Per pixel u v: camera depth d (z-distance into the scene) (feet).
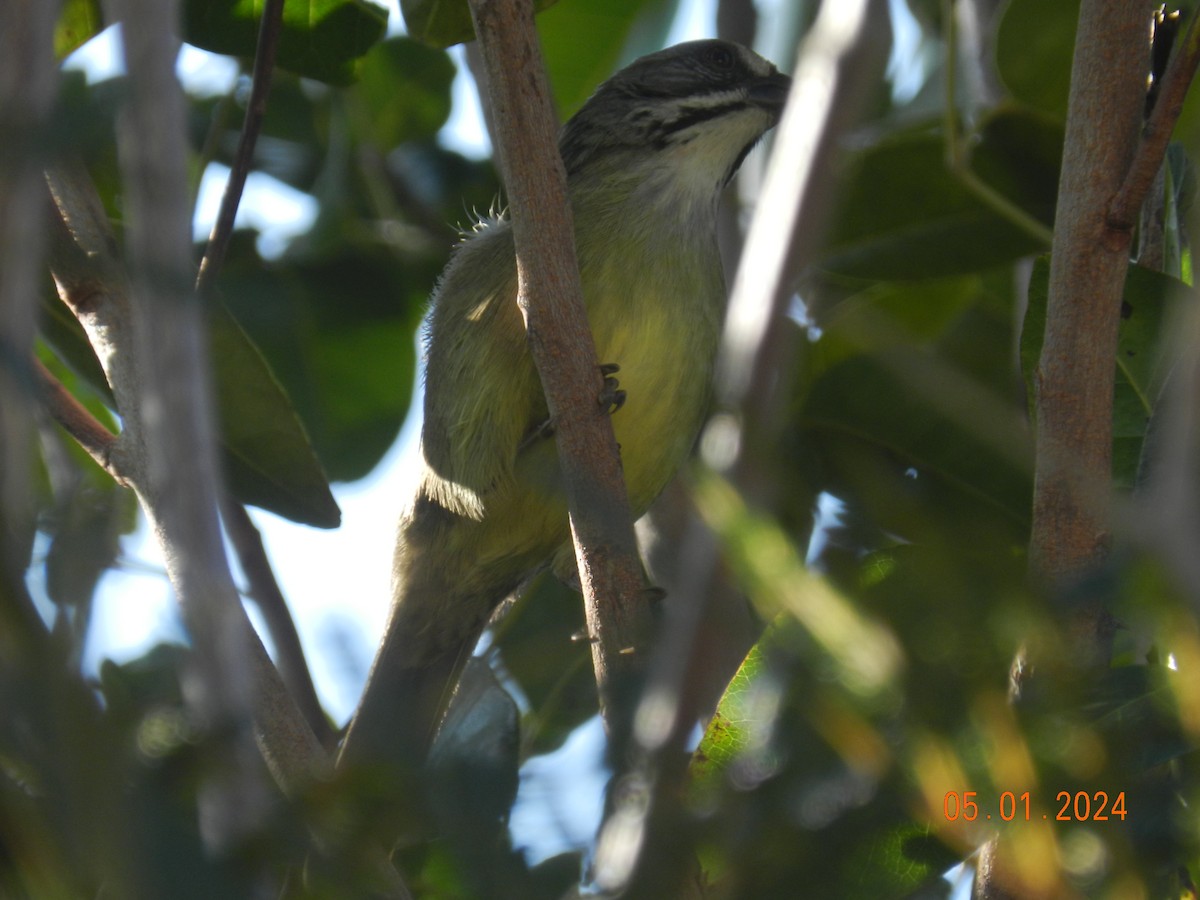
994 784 8.50
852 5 12.56
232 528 22.16
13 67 8.17
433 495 27.99
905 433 23.02
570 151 29.43
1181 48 14.29
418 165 32.30
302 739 14.70
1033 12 24.18
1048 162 25.52
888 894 9.64
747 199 29.43
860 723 8.31
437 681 28.86
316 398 30.83
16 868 7.97
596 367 18.24
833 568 8.73
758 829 8.33
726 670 13.62
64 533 9.15
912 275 26.68
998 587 8.41
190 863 7.47
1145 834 8.91
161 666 12.60
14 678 7.59
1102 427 14.43
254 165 31.12
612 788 8.61
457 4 23.57
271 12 19.63
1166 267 19.15
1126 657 15.79
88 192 17.11
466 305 26.76
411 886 10.56
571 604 29.35
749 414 11.03
